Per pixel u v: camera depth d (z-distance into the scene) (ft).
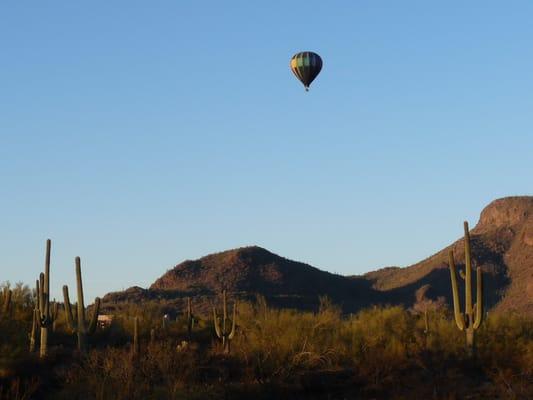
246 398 89.51
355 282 560.61
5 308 117.29
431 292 504.02
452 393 89.56
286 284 512.63
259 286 504.02
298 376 97.66
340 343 109.60
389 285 553.23
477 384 95.09
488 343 108.78
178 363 93.40
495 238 575.38
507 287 507.30
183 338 143.64
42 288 108.27
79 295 108.47
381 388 94.58
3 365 88.69
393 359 101.35
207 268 540.52
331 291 520.01
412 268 570.87
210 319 164.55
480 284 106.11
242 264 524.11
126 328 147.23
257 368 99.71
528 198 609.01
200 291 483.10
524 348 105.09
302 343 107.45
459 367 101.45
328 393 94.17
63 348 113.50
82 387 79.46
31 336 112.57
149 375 87.66
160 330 148.05
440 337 111.86
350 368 103.09
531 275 497.46
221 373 96.22
